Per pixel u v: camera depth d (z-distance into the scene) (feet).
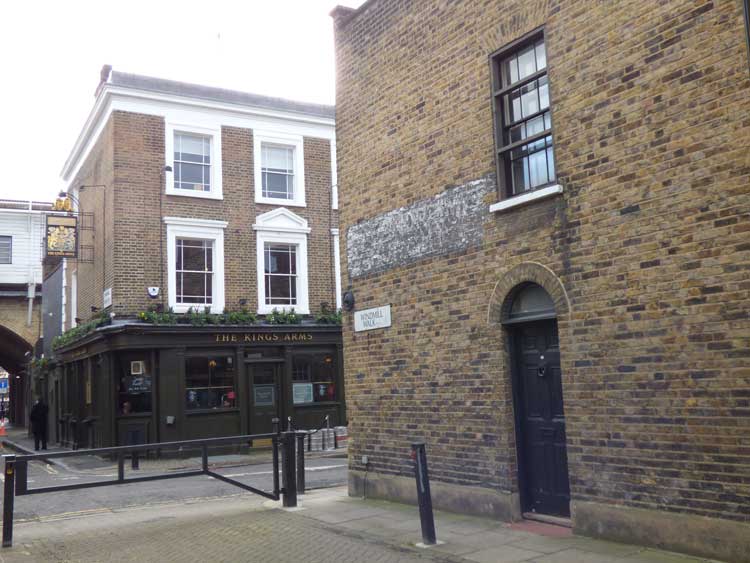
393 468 30.63
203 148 64.03
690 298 19.72
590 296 22.45
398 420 30.48
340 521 26.89
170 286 59.93
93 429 63.41
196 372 60.13
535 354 25.31
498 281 25.90
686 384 19.67
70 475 49.14
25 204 103.76
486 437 26.09
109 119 60.85
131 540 25.49
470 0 28.02
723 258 19.02
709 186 19.45
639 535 20.56
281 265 66.33
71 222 63.82
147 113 61.00
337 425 65.72
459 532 23.98
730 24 19.13
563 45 23.94
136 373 58.85
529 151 25.75
